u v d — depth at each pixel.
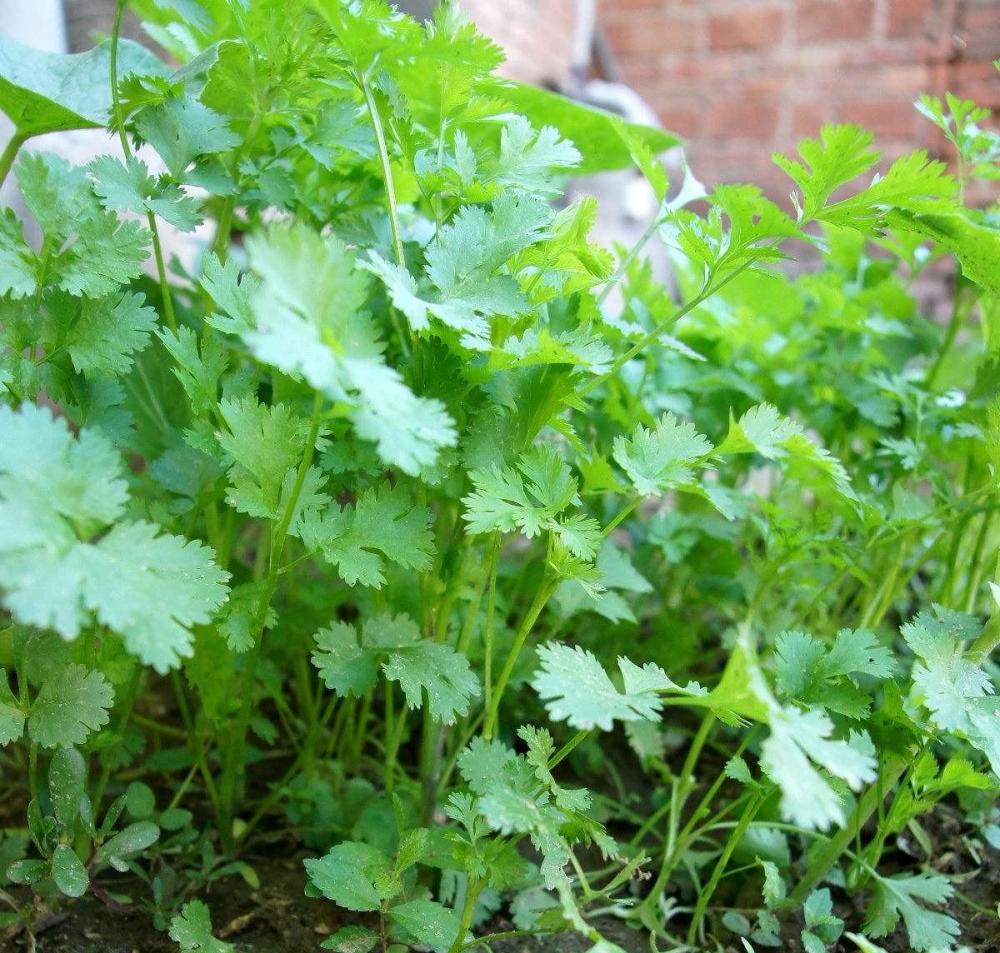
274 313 0.19
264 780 0.38
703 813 0.30
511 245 0.26
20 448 0.21
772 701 0.21
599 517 0.42
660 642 0.43
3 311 0.26
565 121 0.43
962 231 0.28
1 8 0.43
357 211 0.33
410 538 0.27
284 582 0.38
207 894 0.31
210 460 0.30
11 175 0.39
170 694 0.41
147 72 0.32
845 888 0.32
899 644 0.43
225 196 0.31
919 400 0.39
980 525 0.40
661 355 0.43
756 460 0.45
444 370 0.27
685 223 0.30
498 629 0.36
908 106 0.89
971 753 0.34
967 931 0.31
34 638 0.26
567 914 0.23
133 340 0.27
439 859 0.27
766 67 0.95
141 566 0.21
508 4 0.77
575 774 0.40
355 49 0.26
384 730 0.40
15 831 0.31
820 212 0.28
